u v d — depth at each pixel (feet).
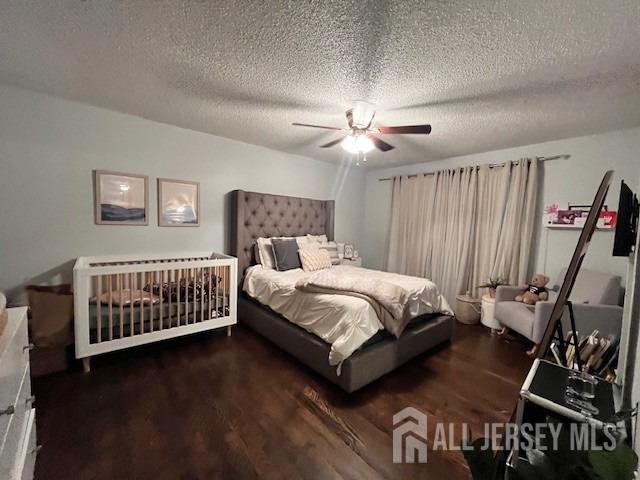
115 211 8.75
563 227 9.87
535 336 8.12
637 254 3.64
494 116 8.04
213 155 10.63
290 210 12.77
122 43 5.27
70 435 5.00
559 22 4.36
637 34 4.53
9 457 3.03
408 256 14.23
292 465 4.58
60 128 7.82
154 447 4.82
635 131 8.54
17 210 7.44
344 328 6.68
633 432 3.03
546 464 2.53
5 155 7.22
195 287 8.67
